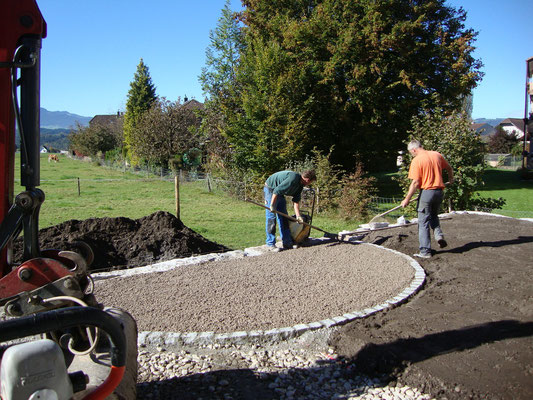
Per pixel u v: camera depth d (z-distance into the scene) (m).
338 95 23.91
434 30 24.41
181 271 6.24
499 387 3.39
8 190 2.73
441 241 6.98
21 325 2.00
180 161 31.58
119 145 49.81
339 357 3.99
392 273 6.06
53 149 94.94
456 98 24.92
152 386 3.51
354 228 12.43
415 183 6.89
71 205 16.55
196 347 4.14
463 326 4.46
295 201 7.87
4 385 1.96
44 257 2.83
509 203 19.78
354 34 22.39
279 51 21.12
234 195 19.48
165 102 32.09
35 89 2.68
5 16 2.62
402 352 3.93
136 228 8.66
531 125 29.12
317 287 5.52
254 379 3.63
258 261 6.75
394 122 24.75
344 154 26.22
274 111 19.02
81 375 2.34
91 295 2.88
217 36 25.20
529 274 6.04
